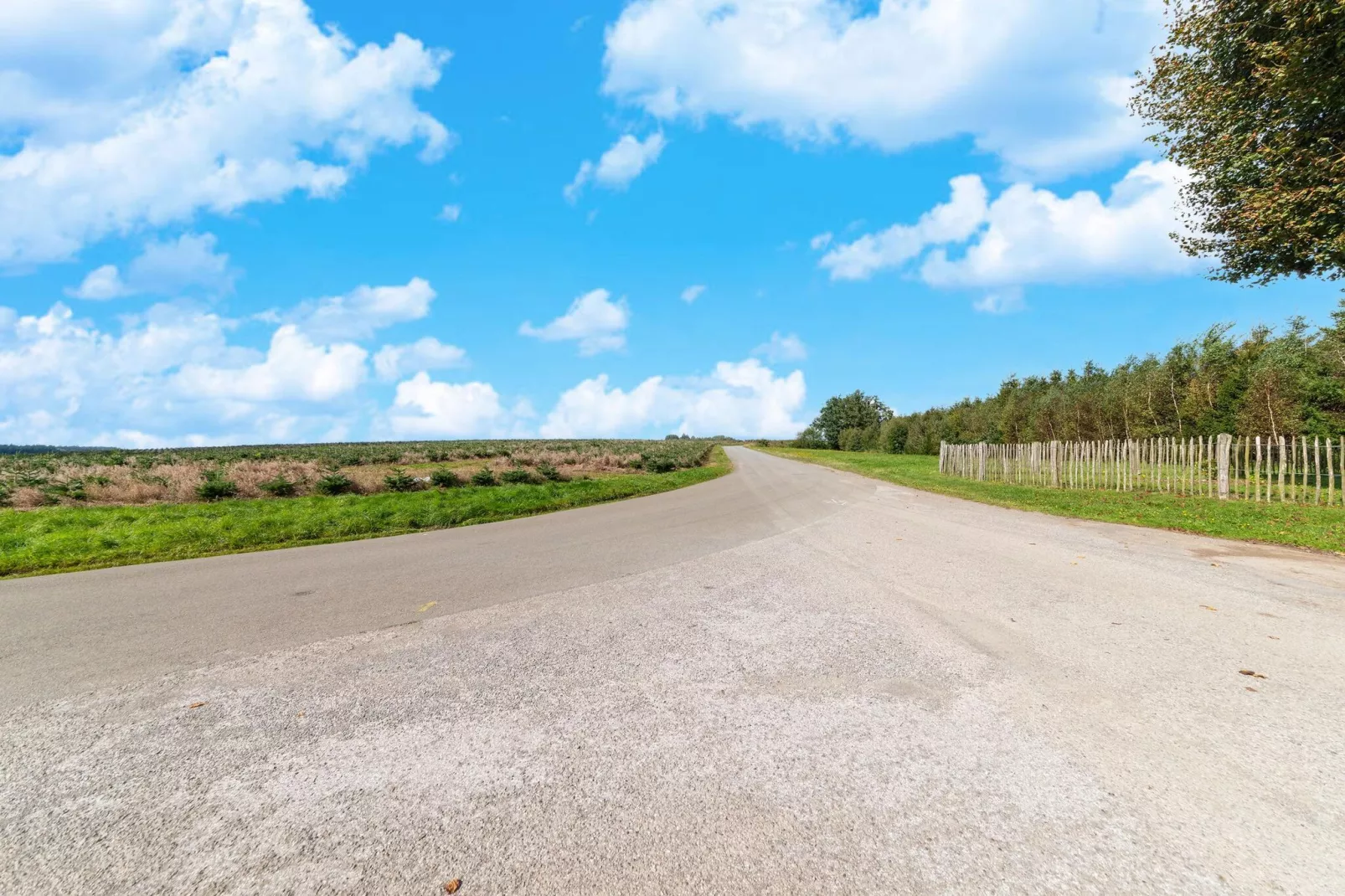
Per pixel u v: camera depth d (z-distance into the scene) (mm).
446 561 8078
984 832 2260
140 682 3992
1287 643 4270
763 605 5504
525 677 3902
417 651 4465
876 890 1968
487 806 2492
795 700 3457
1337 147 10984
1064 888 1963
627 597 5887
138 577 7535
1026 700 3398
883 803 2459
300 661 4312
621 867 2104
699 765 2783
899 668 3898
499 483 21594
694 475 28516
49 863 2178
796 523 11102
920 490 18500
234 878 2086
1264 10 11445
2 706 3645
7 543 9906
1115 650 4172
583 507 15219
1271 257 13578
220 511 13688
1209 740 2930
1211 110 13141
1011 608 5246
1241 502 12359
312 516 12305
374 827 2363
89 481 19484
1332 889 1936
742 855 2154
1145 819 2328
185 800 2590
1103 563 7129
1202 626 4672
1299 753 2805
